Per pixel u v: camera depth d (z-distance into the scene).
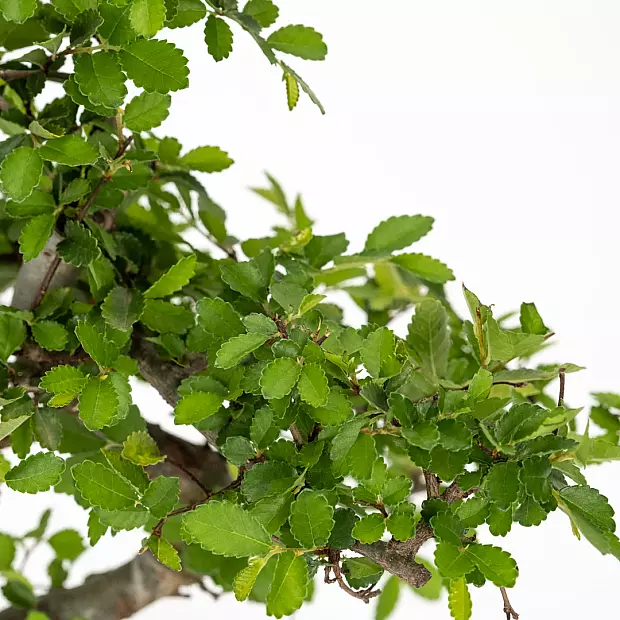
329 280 1.07
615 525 0.84
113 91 0.84
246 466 0.87
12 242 0.99
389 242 0.98
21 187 0.85
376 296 1.08
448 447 0.84
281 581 0.83
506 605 0.86
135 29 0.84
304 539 0.84
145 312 0.92
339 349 0.88
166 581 1.06
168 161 0.99
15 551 1.03
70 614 1.05
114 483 0.85
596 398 1.00
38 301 0.95
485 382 0.85
